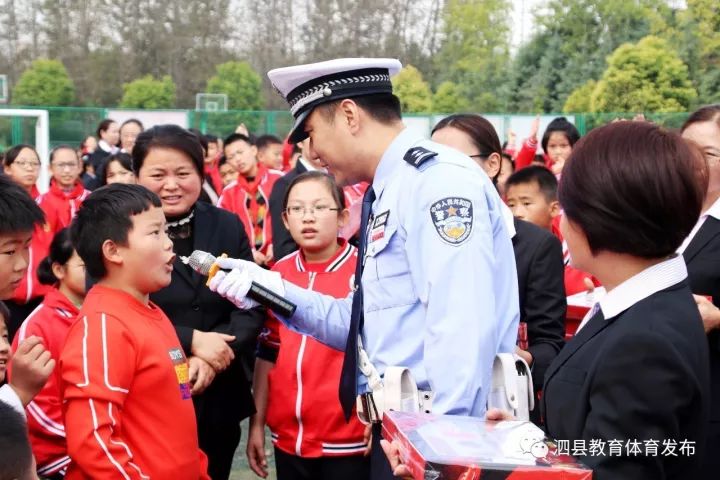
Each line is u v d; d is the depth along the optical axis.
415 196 2.19
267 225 6.47
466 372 2.03
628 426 1.52
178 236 3.10
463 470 1.56
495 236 2.29
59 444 2.81
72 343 2.42
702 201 1.66
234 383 3.12
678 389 1.52
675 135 1.65
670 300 1.62
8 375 2.79
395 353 2.24
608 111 21.91
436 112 28.67
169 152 2.98
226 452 3.19
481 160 3.24
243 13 32.94
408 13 32.62
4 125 15.30
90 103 31.38
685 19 24.94
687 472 1.64
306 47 32.47
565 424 1.66
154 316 2.58
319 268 3.29
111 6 32.25
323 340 2.53
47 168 9.62
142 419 2.45
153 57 32.44
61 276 3.19
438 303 2.08
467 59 32.41
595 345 1.65
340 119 2.33
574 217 1.67
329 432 3.09
